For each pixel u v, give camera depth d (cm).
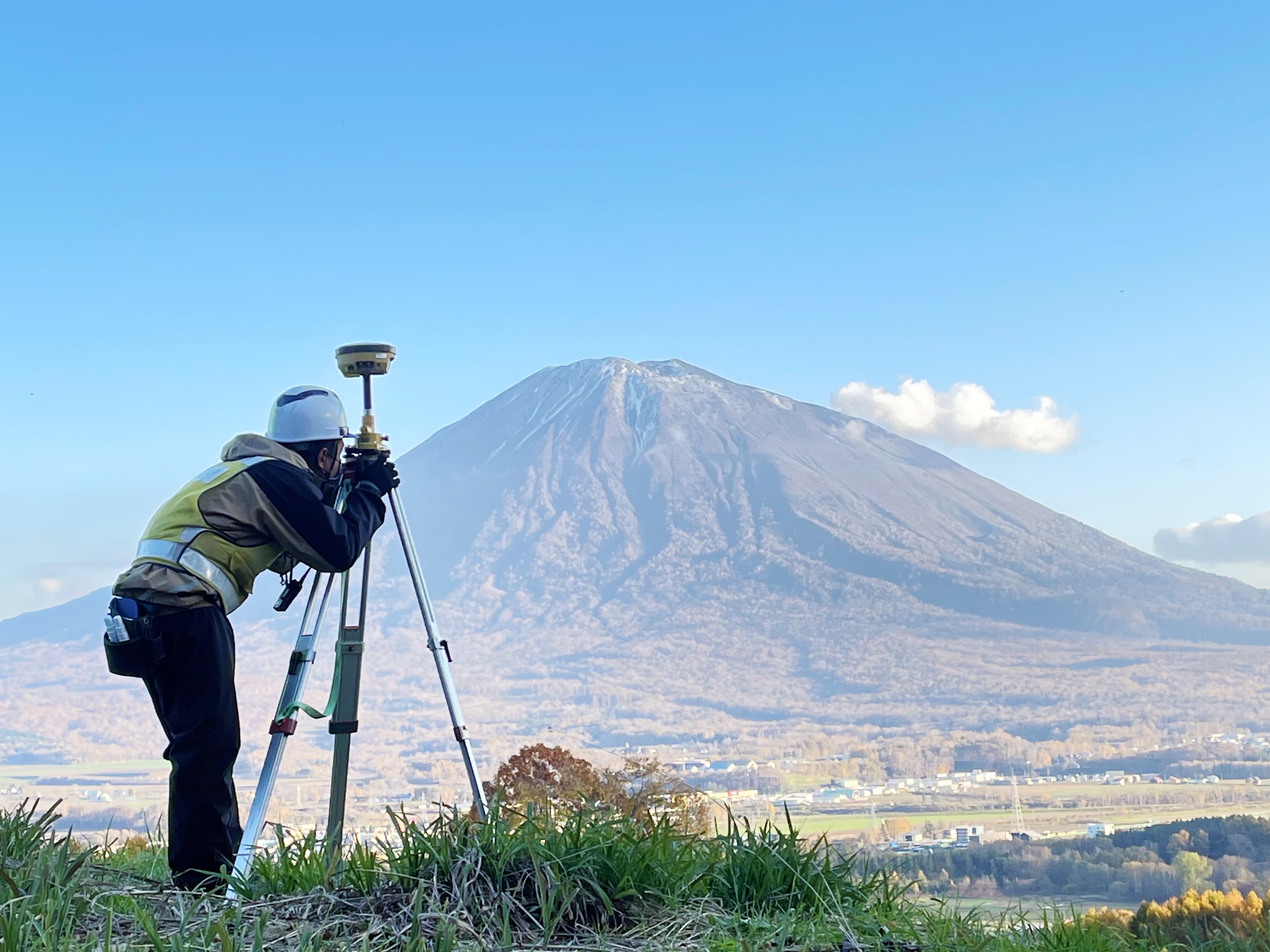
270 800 446
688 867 422
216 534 466
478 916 369
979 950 384
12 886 348
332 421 503
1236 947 407
